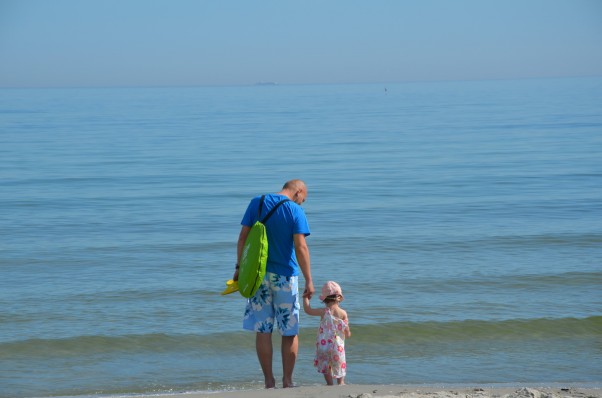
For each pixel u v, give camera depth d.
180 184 30.12
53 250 16.41
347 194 26.56
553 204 22.88
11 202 24.56
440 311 11.08
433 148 47.06
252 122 87.62
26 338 9.88
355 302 11.64
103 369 8.77
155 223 20.55
